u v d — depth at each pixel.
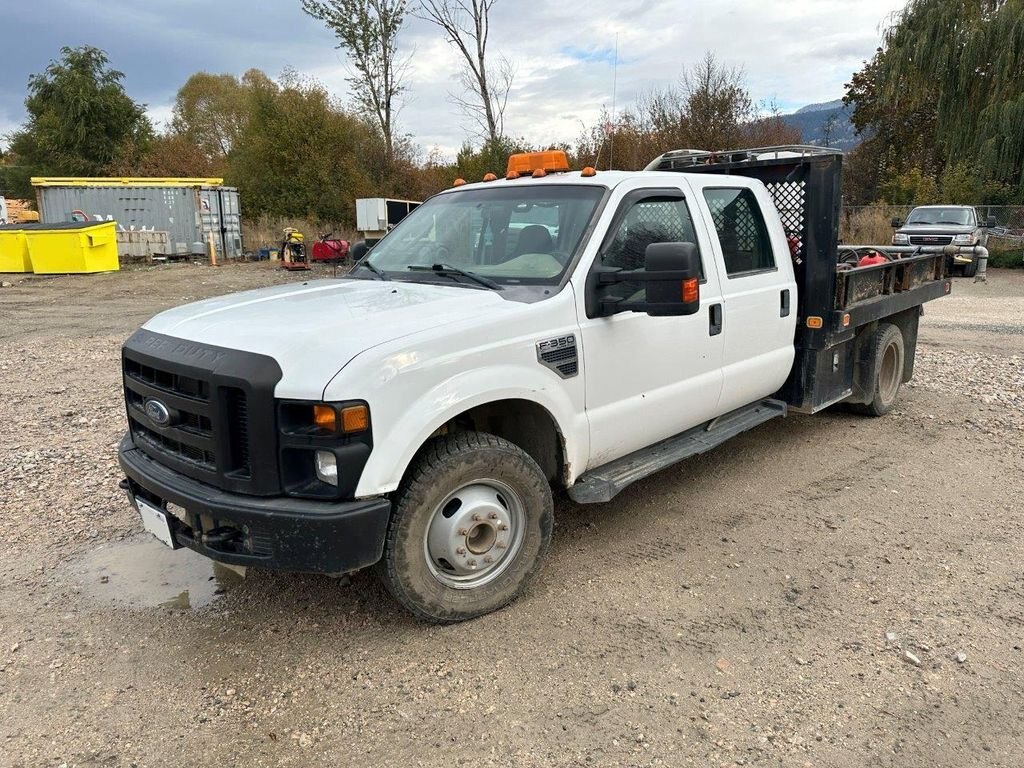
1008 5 24.86
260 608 3.74
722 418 5.17
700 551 4.30
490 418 3.97
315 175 30.83
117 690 3.12
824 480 5.39
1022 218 25.91
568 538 4.49
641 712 2.94
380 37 33.97
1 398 7.83
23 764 2.70
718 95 29.27
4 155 54.38
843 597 3.78
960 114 26.45
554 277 3.85
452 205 4.70
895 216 27.28
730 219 4.92
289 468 3.08
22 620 3.62
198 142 51.72
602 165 24.55
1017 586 3.87
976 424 6.67
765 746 2.75
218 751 2.78
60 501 5.02
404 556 3.29
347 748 2.78
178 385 3.32
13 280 20.67
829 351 5.77
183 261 25.69
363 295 3.85
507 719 2.92
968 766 2.65
